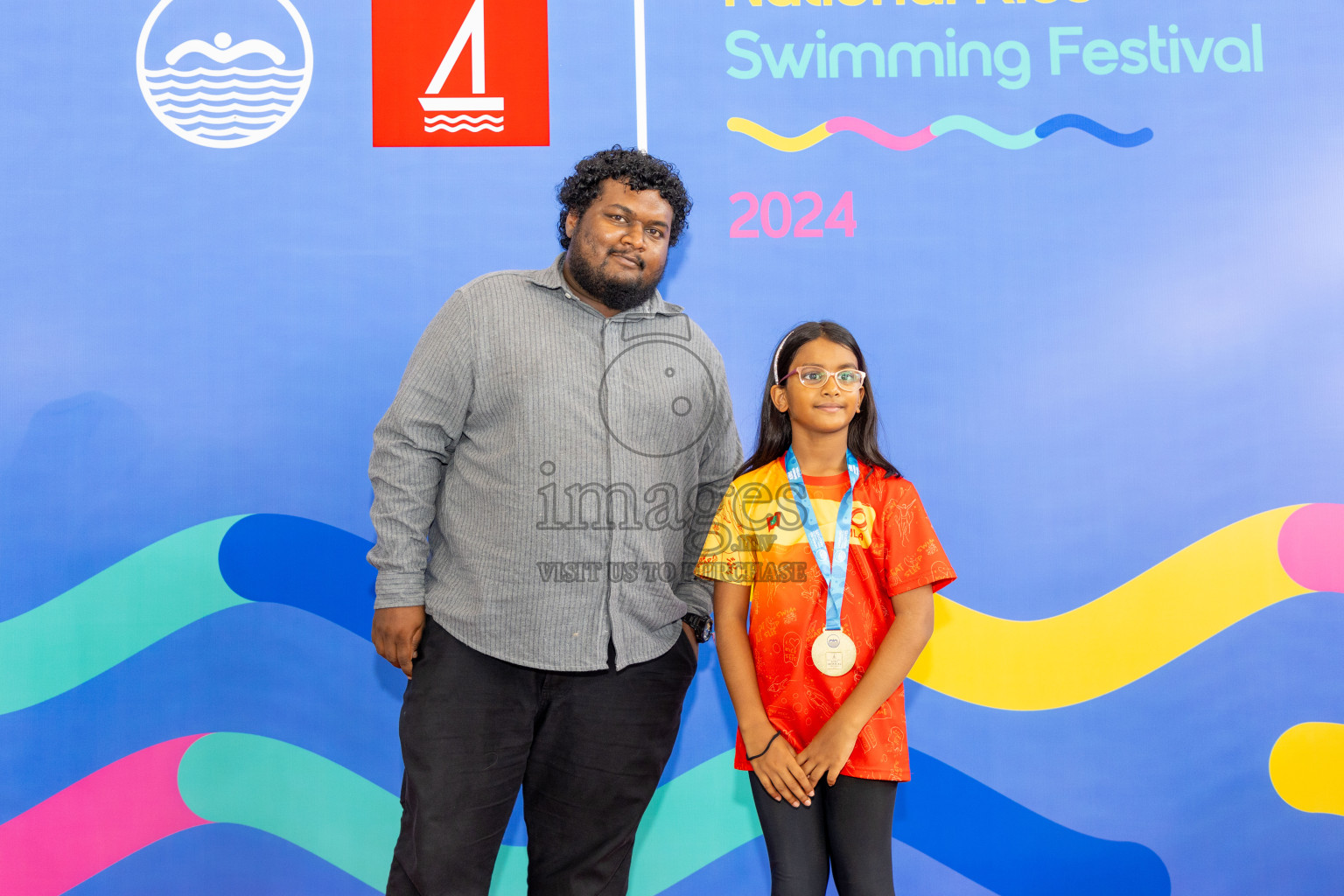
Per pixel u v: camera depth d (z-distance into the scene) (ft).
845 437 5.12
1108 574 6.48
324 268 6.45
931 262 6.59
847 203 6.59
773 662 4.84
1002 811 6.33
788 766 4.57
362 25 6.53
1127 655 6.44
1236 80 6.69
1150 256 6.63
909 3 6.67
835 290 6.56
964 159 6.63
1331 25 6.63
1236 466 6.56
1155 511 6.52
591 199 4.86
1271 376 6.61
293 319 6.42
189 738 6.22
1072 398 6.56
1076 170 6.64
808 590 4.86
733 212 6.56
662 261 4.89
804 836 4.62
